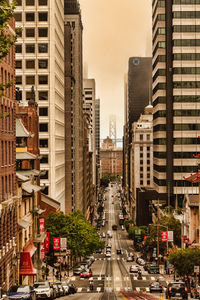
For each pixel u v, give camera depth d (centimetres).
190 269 5738
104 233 17075
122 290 5847
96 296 4806
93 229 9162
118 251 12075
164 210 11150
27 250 5884
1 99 4478
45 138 9319
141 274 7569
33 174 6819
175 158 12156
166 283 6500
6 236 4666
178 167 12162
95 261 10381
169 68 12238
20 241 5625
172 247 9169
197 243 7712
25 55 9356
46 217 8612
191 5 12188
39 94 9325
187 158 12156
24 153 6919
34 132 7425
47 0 9319
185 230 8731
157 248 8825
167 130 12244
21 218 5797
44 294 3909
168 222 9238
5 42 2380
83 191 16812
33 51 9350
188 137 12162
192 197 8506
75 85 14600
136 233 12950
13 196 5050
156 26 12825
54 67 9431
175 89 12175
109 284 6562
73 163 13588
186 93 12175
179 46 12175
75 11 15300
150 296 4775
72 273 7994
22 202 5916
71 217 8050
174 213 10556
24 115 7394
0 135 4447
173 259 5900
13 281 4928
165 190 12350
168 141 12231
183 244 8012
